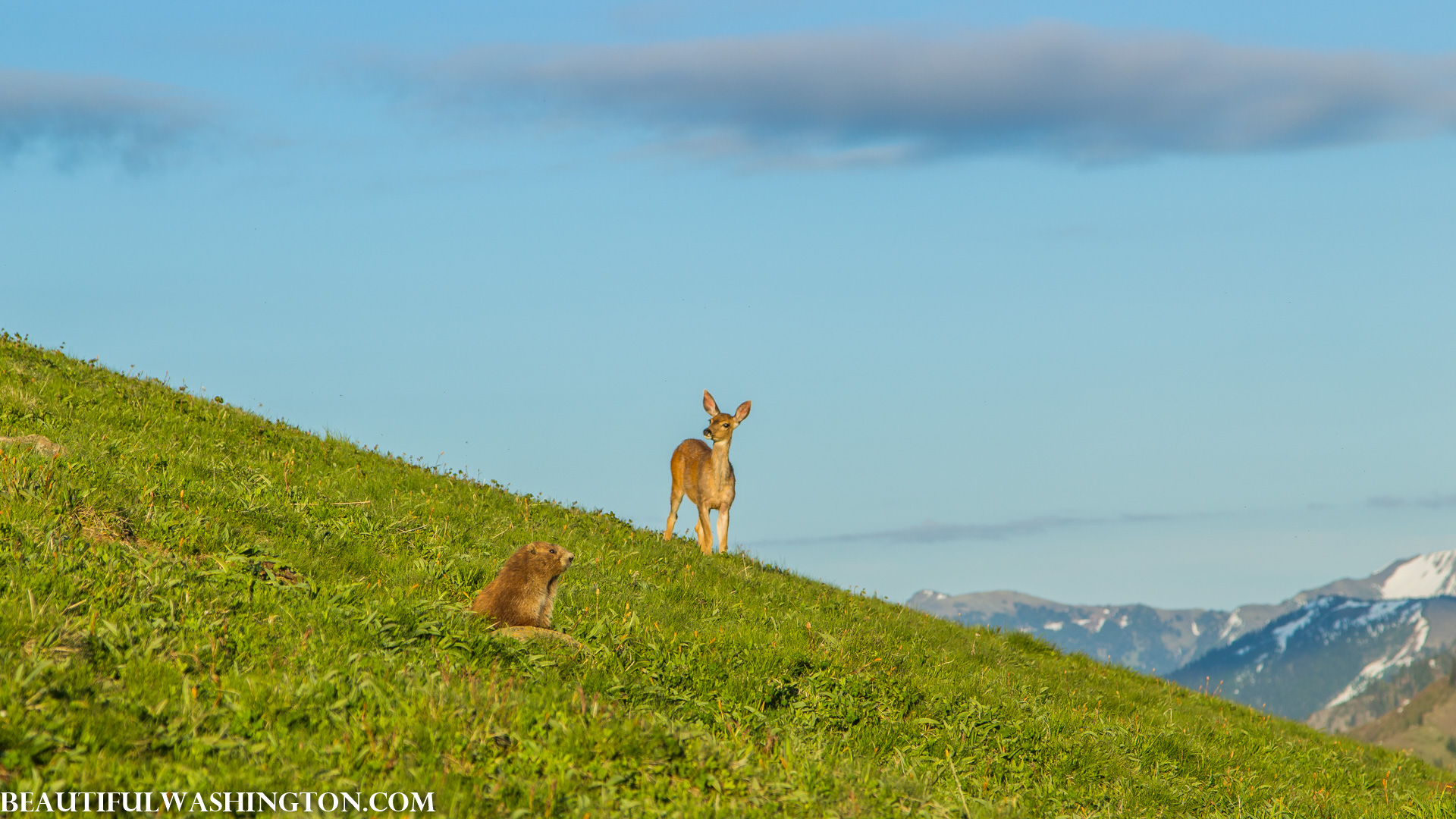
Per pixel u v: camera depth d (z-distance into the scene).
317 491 15.41
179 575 9.73
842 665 12.69
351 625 9.55
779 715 11.08
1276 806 12.98
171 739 6.65
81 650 7.66
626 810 6.68
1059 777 11.84
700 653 11.98
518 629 10.89
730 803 7.13
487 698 8.07
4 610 7.91
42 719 6.44
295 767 6.53
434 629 9.84
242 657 8.33
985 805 9.15
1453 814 13.75
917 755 10.91
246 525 12.47
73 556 9.39
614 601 13.95
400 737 7.03
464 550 14.51
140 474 13.12
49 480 11.30
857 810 7.60
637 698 10.02
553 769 7.03
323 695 7.56
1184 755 14.55
